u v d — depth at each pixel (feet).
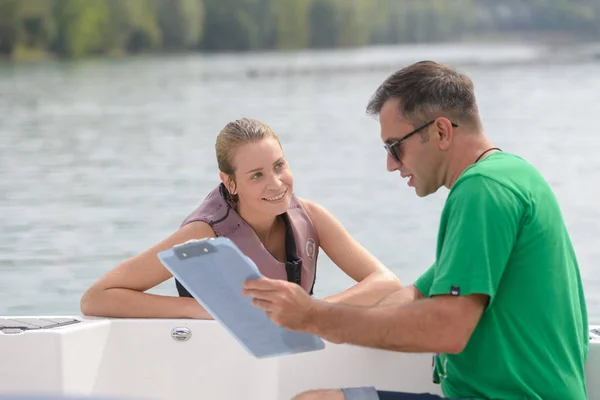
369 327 5.88
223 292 6.16
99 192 32.27
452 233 5.97
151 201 30.50
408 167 6.53
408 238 24.66
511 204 5.93
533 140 41.88
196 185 33.35
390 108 6.48
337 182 33.09
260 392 8.25
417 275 21.03
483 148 6.41
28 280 21.20
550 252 6.06
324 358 8.18
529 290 6.02
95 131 49.11
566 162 36.11
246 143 8.25
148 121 52.70
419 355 8.11
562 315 6.14
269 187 8.23
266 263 8.46
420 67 6.47
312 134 45.68
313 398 6.44
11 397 4.28
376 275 8.74
